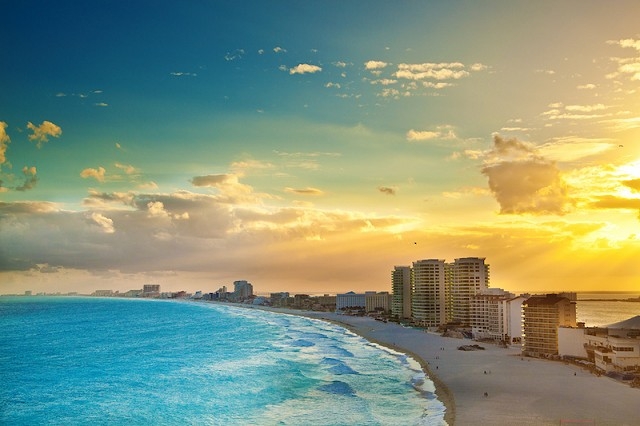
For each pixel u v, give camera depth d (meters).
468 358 189.38
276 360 199.38
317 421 108.25
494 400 117.88
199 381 156.38
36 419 114.94
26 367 187.12
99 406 125.38
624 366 144.50
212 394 136.88
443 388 134.25
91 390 144.50
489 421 100.69
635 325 164.25
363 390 137.62
